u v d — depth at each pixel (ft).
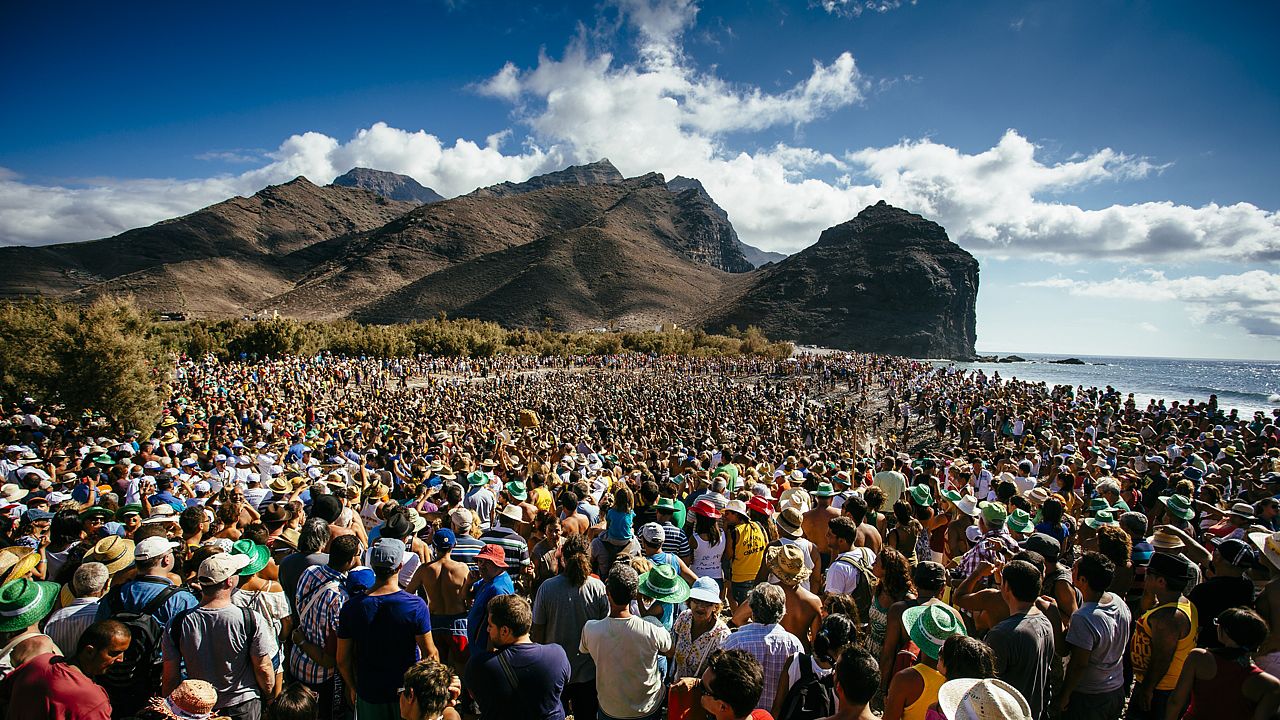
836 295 629.51
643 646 14.76
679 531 23.41
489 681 13.15
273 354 209.26
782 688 13.94
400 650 14.66
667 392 142.41
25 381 82.89
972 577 19.34
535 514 26.61
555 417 103.24
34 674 11.98
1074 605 17.56
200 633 14.03
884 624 16.49
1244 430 69.10
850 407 132.16
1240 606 15.33
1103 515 25.20
